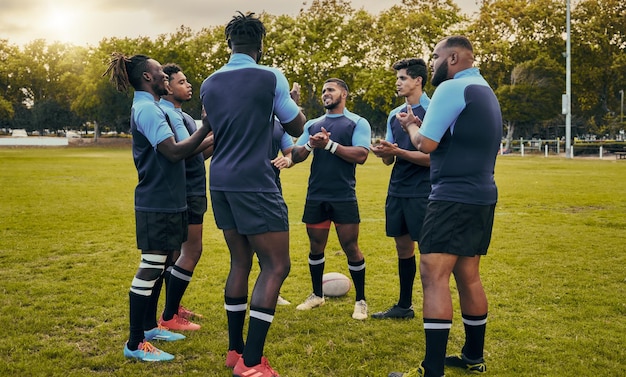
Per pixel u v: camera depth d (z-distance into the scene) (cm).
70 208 1219
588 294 564
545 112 4766
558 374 373
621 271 661
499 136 359
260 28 372
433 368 346
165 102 486
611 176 2097
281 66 4859
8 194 1473
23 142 5778
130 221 1044
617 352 410
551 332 454
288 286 610
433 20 4638
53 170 2384
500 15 4912
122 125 7038
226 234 371
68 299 546
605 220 1060
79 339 440
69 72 6769
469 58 364
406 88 498
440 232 350
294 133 377
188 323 470
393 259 737
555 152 4484
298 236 907
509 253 763
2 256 740
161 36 5819
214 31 5500
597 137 6334
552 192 1546
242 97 352
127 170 2403
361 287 509
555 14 4972
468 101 343
